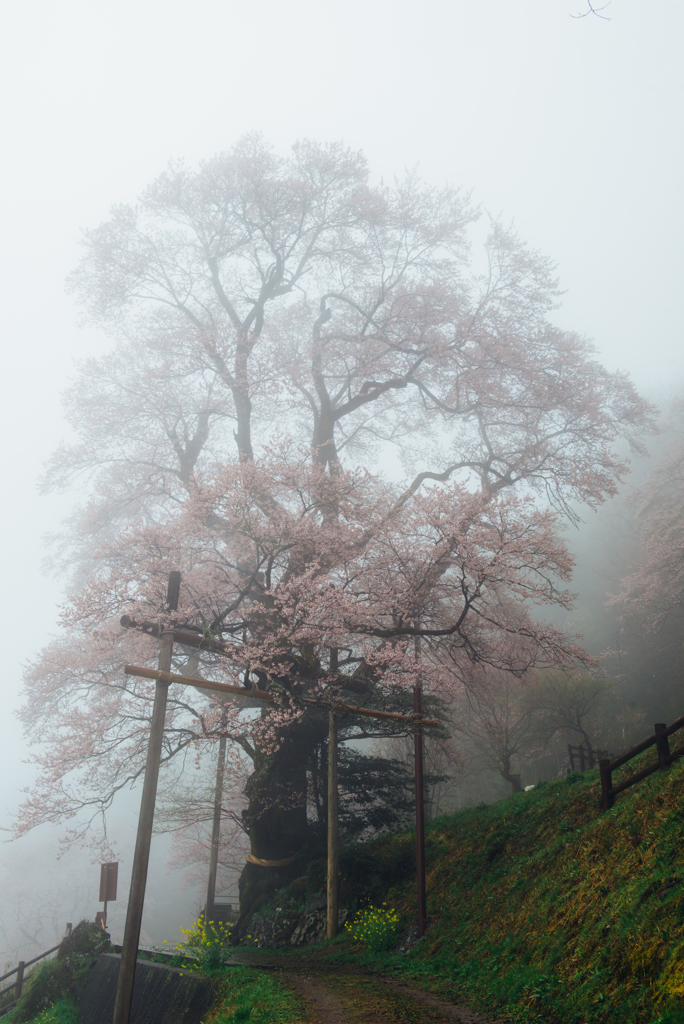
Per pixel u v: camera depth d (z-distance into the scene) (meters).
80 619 14.96
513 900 10.79
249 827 19.20
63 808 17.55
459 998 8.49
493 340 23.20
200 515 17.06
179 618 13.80
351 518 18.19
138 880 8.56
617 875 8.56
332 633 16.25
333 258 26.06
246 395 23.12
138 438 24.53
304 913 16.27
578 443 23.94
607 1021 5.94
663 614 26.17
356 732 21.75
